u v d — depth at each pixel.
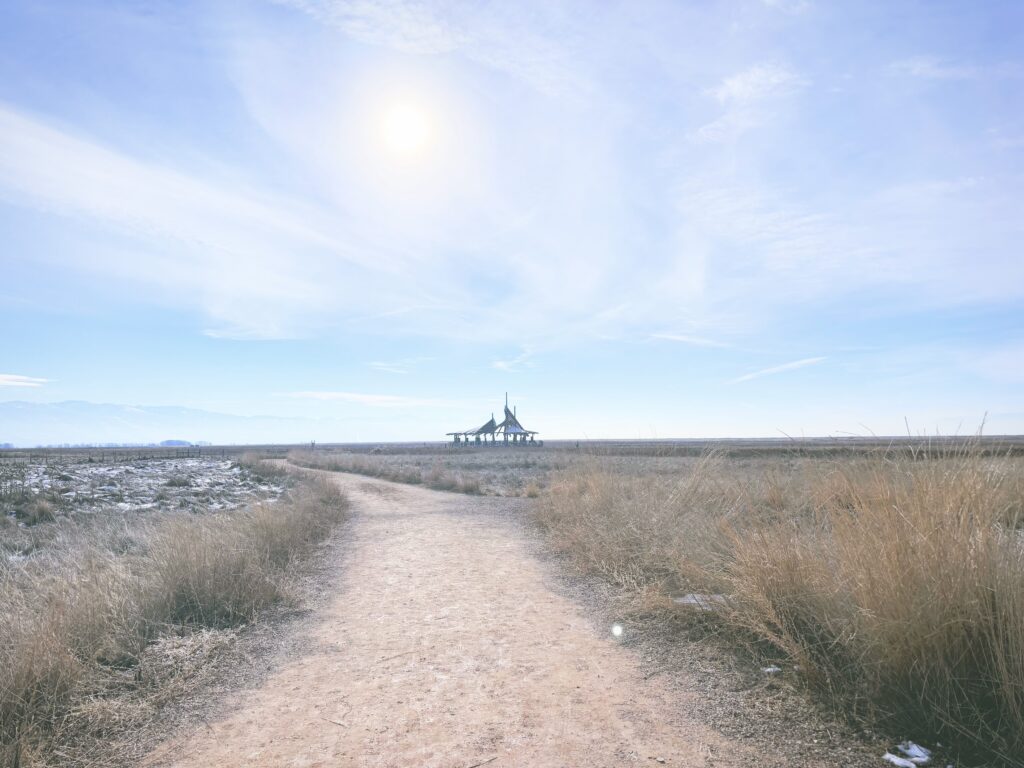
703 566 6.16
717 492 8.62
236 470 31.31
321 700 4.28
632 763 3.28
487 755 3.42
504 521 13.70
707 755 3.32
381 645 5.45
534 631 5.72
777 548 5.07
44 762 3.43
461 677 4.63
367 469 34.72
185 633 5.69
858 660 3.87
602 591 7.05
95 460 34.94
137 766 3.42
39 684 4.15
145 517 12.23
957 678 3.38
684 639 5.18
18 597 5.76
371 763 3.38
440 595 7.19
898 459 4.82
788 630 4.59
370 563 9.20
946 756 3.13
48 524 12.28
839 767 3.11
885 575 3.84
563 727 3.74
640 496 9.84
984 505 3.87
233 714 4.08
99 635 5.17
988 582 3.53
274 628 6.01
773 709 3.79
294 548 9.65
